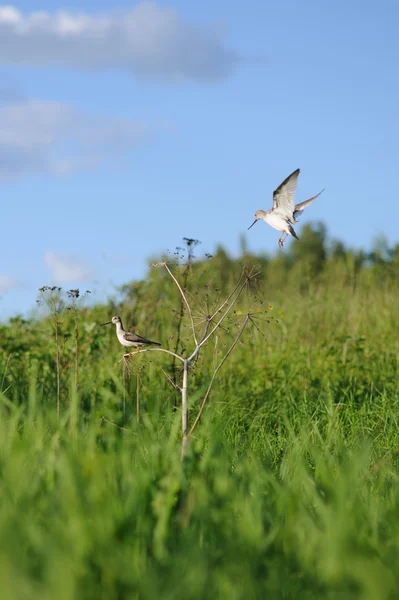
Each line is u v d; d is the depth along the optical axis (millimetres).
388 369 22172
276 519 9266
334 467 11656
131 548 7875
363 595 7207
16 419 11242
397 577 7480
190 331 20766
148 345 14602
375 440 16031
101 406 14578
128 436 11508
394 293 30453
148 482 9227
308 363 21734
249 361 22688
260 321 25828
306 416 17797
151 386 18891
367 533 8961
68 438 10625
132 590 7172
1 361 20188
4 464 9609
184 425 11438
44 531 8156
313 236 50438
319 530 8703
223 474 9812
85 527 7770
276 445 15523
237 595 7070
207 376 20531
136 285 24344
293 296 30453
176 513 9367
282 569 7953
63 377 18797
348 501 9141
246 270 12766
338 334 25375
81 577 7133
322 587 7629
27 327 23094
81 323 21922
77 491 8406
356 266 33906
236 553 7887
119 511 8430
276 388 20344
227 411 18078
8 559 7086
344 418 18062
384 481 11531
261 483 10602
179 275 16344
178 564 7512
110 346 23203
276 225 14453
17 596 6660
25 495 8672
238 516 9375
